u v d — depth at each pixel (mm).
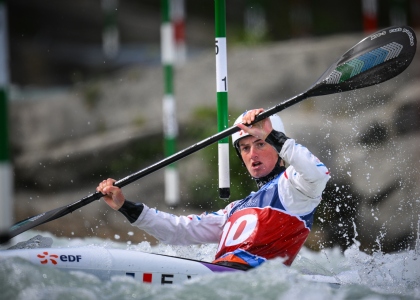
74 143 41812
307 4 62938
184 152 17266
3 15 18938
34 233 24516
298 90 38844
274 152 16844
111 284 14172
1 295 13297
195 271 15234
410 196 28969
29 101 47438
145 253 15422
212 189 33594
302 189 15820
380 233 28719
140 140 38562
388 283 16812
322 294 13836
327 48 40906
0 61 19031
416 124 31484
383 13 64250
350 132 32281
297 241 16359
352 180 30156
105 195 17500
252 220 16312
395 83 34125
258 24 57688
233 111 37344
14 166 39906
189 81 42469
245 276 14461
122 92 44344
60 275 14070
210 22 80000
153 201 35656
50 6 77125
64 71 64938
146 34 77438
